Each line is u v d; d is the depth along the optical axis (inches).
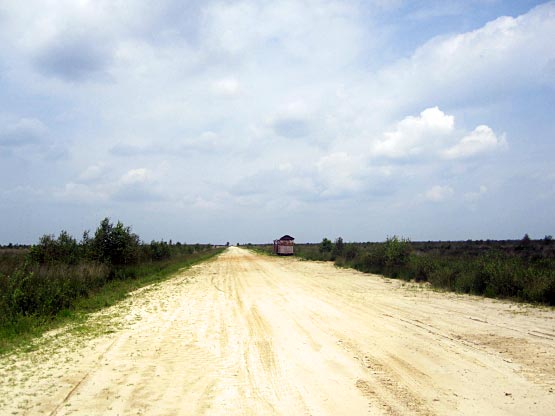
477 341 383.6
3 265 732.0
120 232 1040.8
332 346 371.2
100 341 386.6
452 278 796.0
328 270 1262.3
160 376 290.2
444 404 241.0
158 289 794.8
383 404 241.4
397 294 702.5
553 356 334.0
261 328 445.7
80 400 244.7
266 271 1242.0
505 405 239.1
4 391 258.2
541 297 585.6
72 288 642.2
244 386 272.5
